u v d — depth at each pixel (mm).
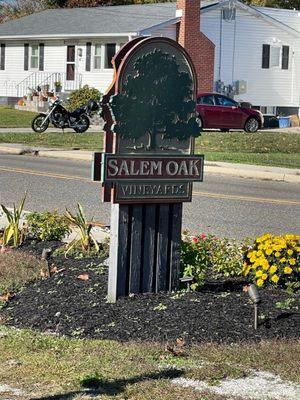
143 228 7914
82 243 9852
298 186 19297
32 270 9039
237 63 45344
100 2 63438
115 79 7656
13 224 10367
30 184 17438
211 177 20672
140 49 7695
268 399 5426
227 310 7398
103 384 5672
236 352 6320
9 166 21281
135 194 7789
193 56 42406
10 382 5754
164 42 7809
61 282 8562
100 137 30438
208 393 5492
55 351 6492
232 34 44969
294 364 6066
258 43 46062
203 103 34375
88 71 44750
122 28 42219
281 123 43719
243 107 35312
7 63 49375
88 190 16656
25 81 48312
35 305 7895
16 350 6523
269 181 20297
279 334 6844
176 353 6328
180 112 7945
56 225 10672
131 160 7746
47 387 5652
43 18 49125
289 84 47719
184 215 13867
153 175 7859
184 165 8016
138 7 46844
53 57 46719
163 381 5707
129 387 5586
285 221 13617
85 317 7398
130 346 6555
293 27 47938
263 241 8242
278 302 7652
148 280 7992
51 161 23438
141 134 7777
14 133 31297
